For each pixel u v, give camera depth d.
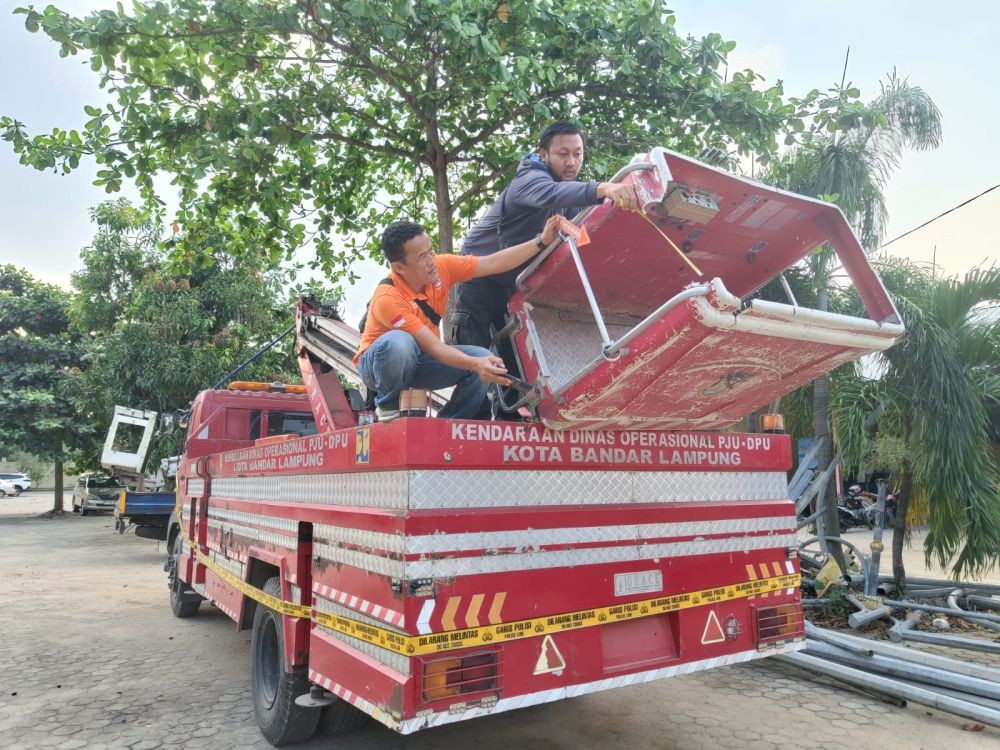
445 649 2.71
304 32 6.56
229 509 5.39
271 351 19.36
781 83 7.16
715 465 3.76
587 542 3.17
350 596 3.13
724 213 3.24
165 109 6.78
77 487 27.56
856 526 18.58
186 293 17.98
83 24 5.90
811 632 5.50
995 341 7.16
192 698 5.09
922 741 4.10
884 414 7.49
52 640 6.90
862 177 8.01
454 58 6.94
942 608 6.48
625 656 3.26
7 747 4.20
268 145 6.96
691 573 3.53
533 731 4.31
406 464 2.75
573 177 3.88
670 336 2.54
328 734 4.25
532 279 3.49
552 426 3.11
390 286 3.39
